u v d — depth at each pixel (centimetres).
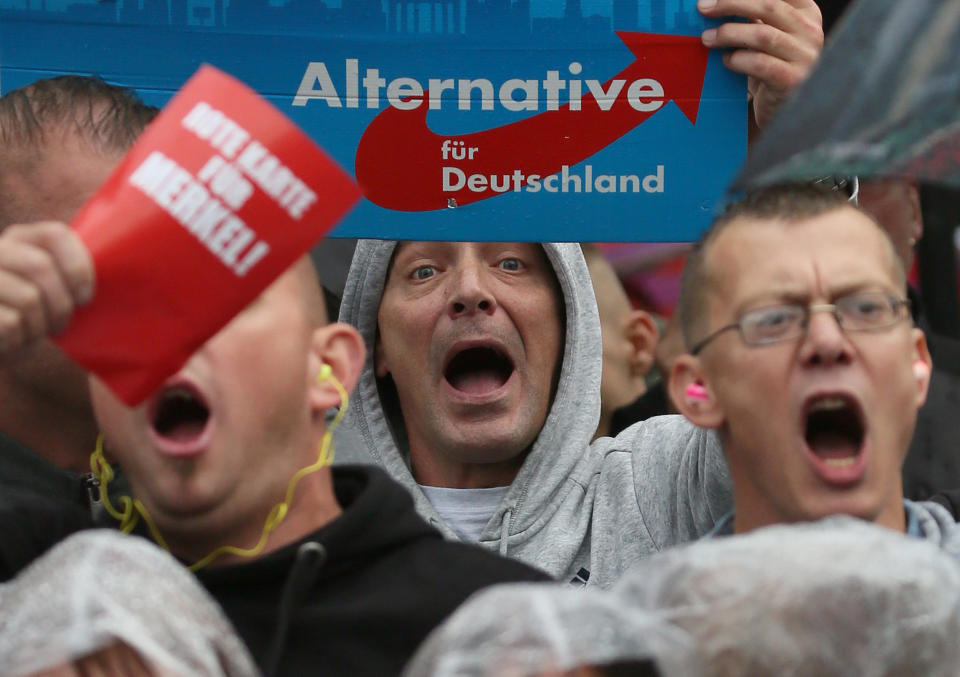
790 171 591
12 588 582
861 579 547
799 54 985
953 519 891
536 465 1109
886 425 783
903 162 581
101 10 980
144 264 636
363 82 982
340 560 750
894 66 581
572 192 984
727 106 990
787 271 795
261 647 722
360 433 1135
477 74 983
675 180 987
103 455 876
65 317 623
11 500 805
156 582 572
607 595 565
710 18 991
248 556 743
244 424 719
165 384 704
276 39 981
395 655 728
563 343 1163
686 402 841
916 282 1500
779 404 788
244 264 645
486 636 491
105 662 546
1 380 853
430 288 1129
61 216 858
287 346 739
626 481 1060
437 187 983
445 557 768
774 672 540
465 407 1111
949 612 552
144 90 981
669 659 497
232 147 648
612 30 987
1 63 980
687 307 850
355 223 980
